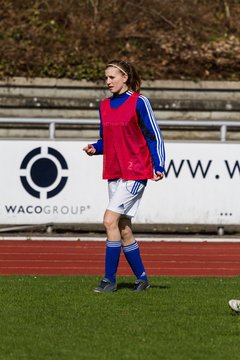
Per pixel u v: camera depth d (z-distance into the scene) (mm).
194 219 46906
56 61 65312
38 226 46656
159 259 39156
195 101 61750
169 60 67125
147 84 64500
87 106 61812
